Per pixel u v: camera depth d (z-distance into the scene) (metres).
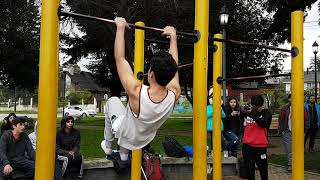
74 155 6.83
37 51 24.94
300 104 3.66
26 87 29.08
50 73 2.71
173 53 3.18
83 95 57.50
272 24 23.27
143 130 2.96
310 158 11.55
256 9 25.05
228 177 7.21
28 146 6.44
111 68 28.39
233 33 24.30
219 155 4.75
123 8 19.83
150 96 2.88
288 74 3.82
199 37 3.26
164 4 20.33
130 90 2.85
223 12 12.29
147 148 7.07
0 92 68.31
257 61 26.55
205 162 3.21
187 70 22.70
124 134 3.04
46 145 2.68
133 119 2.93
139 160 4.96
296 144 3.66
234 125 8.54
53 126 2.71
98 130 20.56
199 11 3.28
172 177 7.91
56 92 2.74
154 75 2.89
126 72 2.88
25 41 24.31
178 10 20.25
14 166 6.25
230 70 25.72
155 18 21.22
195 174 3.21
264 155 6.67
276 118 26.70
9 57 25.05
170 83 3.11
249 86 30.17
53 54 2.73
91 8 20.66
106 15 21.44
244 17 25.03
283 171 9.67
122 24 2.96
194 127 3.24
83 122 30.64
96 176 7.18
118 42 2.91
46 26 2.72
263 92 39.03
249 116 6.72
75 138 7.08
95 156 9.83
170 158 7.92
